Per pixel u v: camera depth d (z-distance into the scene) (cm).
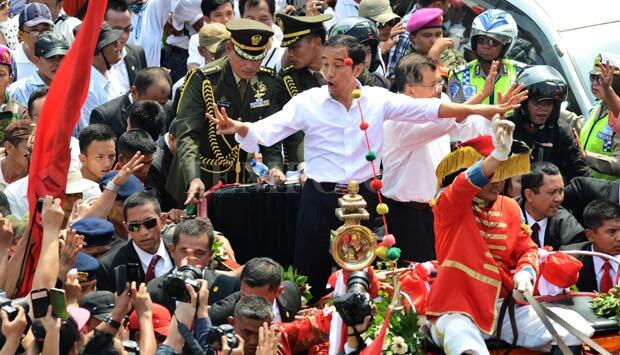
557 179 2512
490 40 2873
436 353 2041
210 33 3159
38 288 1775
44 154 1984
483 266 1988
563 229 2541
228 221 2486
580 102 3025
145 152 2584
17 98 3097
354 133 2294
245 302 1977
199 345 1775
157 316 2039
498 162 1906
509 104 2222
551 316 1969
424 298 2092
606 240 2420
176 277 1794
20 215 2595
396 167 2317
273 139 2314
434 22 2944
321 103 2309
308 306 2334
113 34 3112
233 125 2281
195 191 2486
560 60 3081
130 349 1856
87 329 1948
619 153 2825
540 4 3175
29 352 1744
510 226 2041
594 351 2070
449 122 2275
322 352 2142
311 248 2334
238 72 2617
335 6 3747
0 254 2008
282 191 2486
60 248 1964
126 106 3011
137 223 2278
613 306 2064
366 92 2298
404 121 2278
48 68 3058
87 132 2614
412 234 2331
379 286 2041
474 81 2912
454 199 1952
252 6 3158
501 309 2017
